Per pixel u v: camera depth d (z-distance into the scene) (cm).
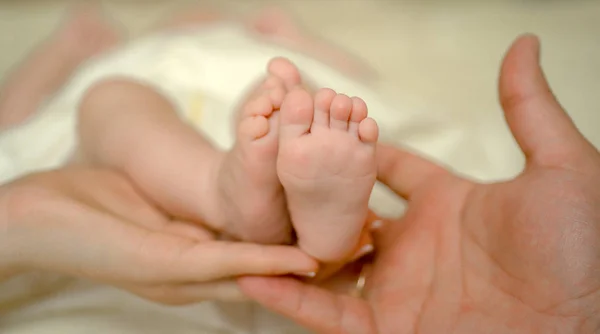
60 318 36
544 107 32
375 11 77
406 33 71
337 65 57
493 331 30
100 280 32
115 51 58
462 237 33
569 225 29
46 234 31
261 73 48
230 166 31
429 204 35
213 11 70
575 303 29
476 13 74
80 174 35
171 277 31
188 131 37
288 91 31
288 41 58
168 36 57
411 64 65
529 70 33
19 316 36
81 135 41
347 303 32
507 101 33
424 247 34
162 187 35
